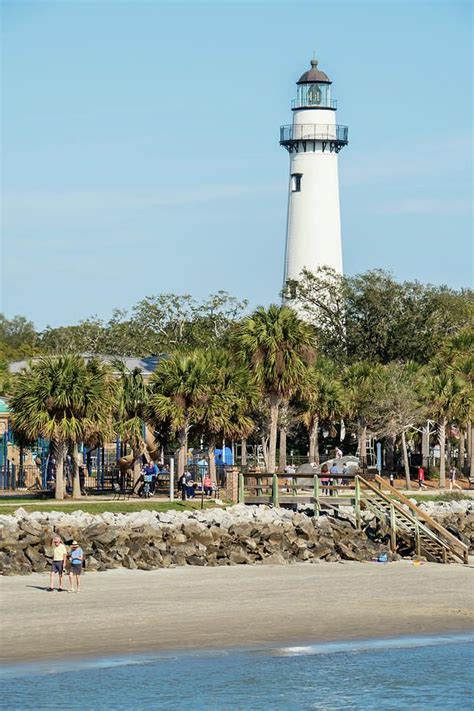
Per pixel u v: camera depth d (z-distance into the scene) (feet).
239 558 356.79
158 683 208.23
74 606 265.34
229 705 199.41
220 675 214.28
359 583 316.19
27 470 517.96
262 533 379.96
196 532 376.68
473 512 490.08
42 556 332.39
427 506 493.77
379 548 382.42
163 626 246.27
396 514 404.16
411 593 298.35
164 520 393.29
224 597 285.02
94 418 461.78
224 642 235.40
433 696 208.33
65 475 516.32
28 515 387.96
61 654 222.28
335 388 645.51
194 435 518.78
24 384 459.32
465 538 405.39
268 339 515.50
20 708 192.85
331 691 209.15
